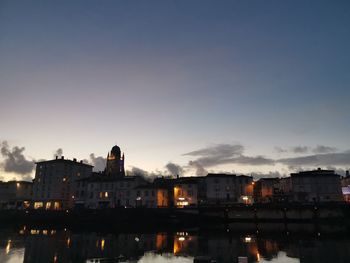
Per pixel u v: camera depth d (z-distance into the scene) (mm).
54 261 37531
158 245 48688
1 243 51000
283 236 59188
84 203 113000
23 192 131625
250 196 110438
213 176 111500
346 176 119500
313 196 100375
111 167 160125
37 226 83375
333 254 40938
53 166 119250
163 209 86562
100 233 65562
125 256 40281
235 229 73375
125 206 99625
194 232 66938
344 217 82188
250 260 37688
